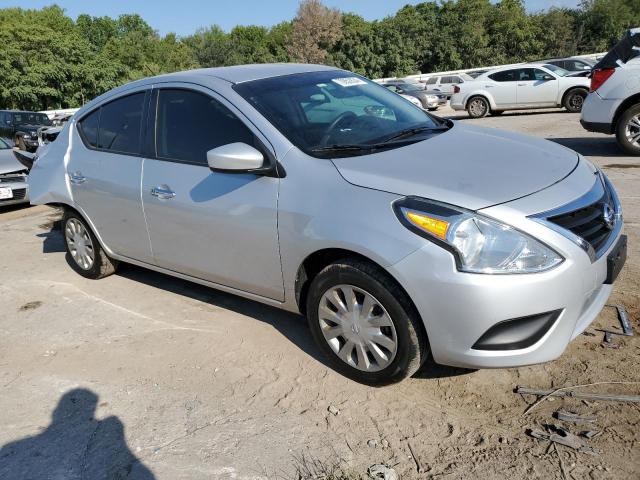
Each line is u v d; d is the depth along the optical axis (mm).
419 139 3449
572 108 16094
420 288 2658
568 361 3166
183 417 3008
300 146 3238
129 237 4293
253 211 3283
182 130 3811
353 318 3020
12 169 8477
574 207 2709
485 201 2633
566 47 53000
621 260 2963
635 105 8133
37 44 41188
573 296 2619
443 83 27422
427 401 2965
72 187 4660
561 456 2494
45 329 4191
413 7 60719
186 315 4207
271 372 3361
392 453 2619
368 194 2854
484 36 53688
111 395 3270
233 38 78250
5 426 3066
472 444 2629
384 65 53062
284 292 3334
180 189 3711
